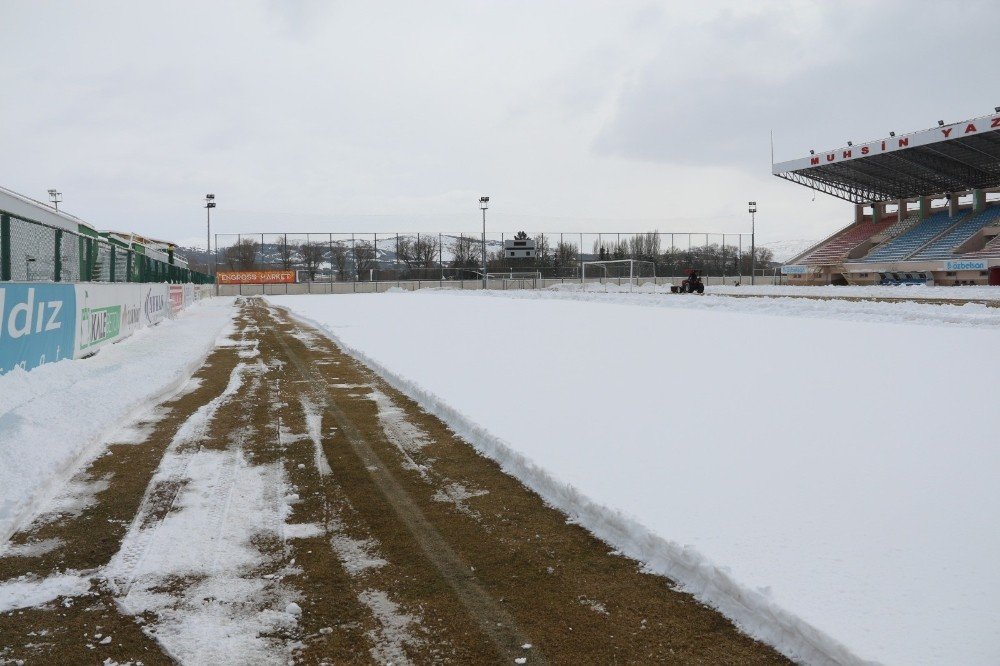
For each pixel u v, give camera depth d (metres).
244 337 20.28
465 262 80.56
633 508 5.09
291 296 60.00
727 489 5.52
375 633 3.59
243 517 5.25
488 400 9.26
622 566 4.41
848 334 16.11
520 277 76.19
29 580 4.18
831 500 5.25
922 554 4.27
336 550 4.65
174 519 5.20
